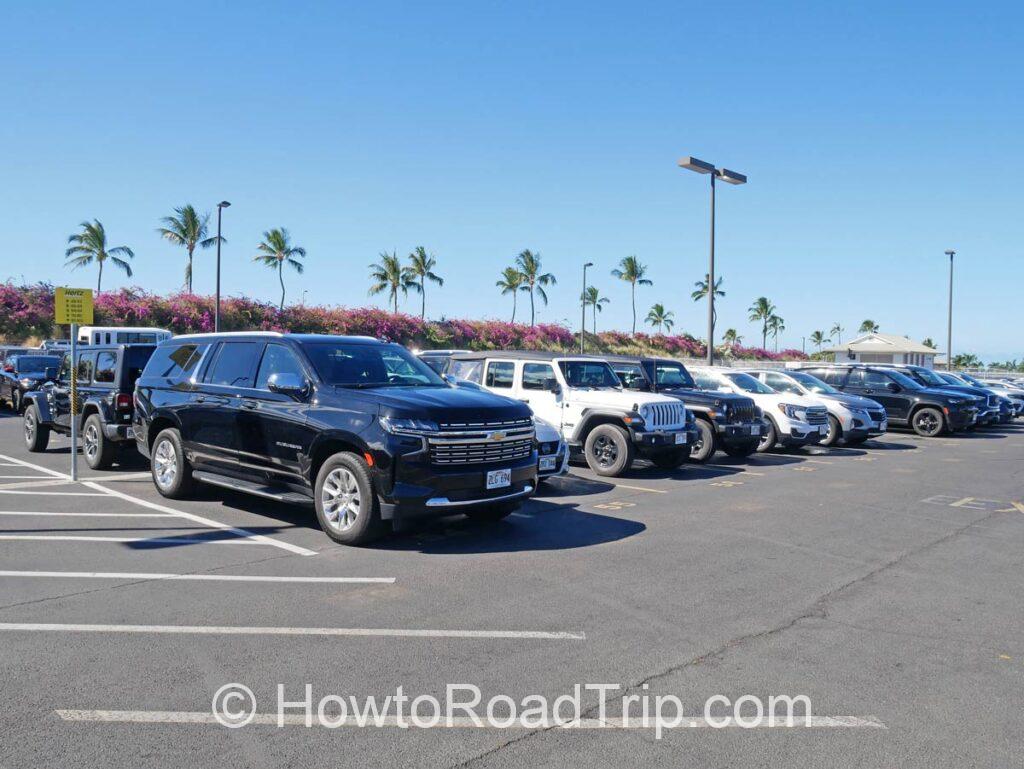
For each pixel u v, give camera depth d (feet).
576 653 14.62
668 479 36.96
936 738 11.53
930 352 155.43
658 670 13.91
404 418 21.65
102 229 158.20
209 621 15.99
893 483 36.99
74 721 11.59
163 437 29.09
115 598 17.38
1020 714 12.35
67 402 39.11
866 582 19.74
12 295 112.98
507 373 40.86
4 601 17.06
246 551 21.74
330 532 22.75
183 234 165.17
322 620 16.17
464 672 13.66
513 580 19.27
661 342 206.49
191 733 11.30
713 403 43.50
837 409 54.80
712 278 68.18
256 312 127.95
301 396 23.97
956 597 18.53
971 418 65.31
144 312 116.88
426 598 17.74
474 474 22.29
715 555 22.20
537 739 11.34
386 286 184.24
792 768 10.65
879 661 14.47
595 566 20.75
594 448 37.73
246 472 25.70
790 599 18.19
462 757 10.79
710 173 66.54
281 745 11.02
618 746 11.17
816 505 30.60
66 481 33.17
